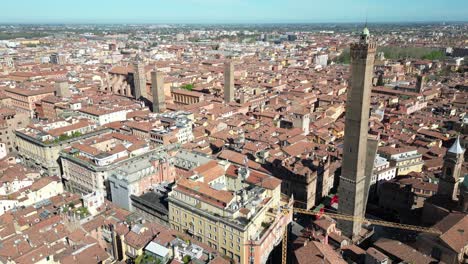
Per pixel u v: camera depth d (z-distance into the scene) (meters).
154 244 131.25
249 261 138.12
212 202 144.50
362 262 129.88
